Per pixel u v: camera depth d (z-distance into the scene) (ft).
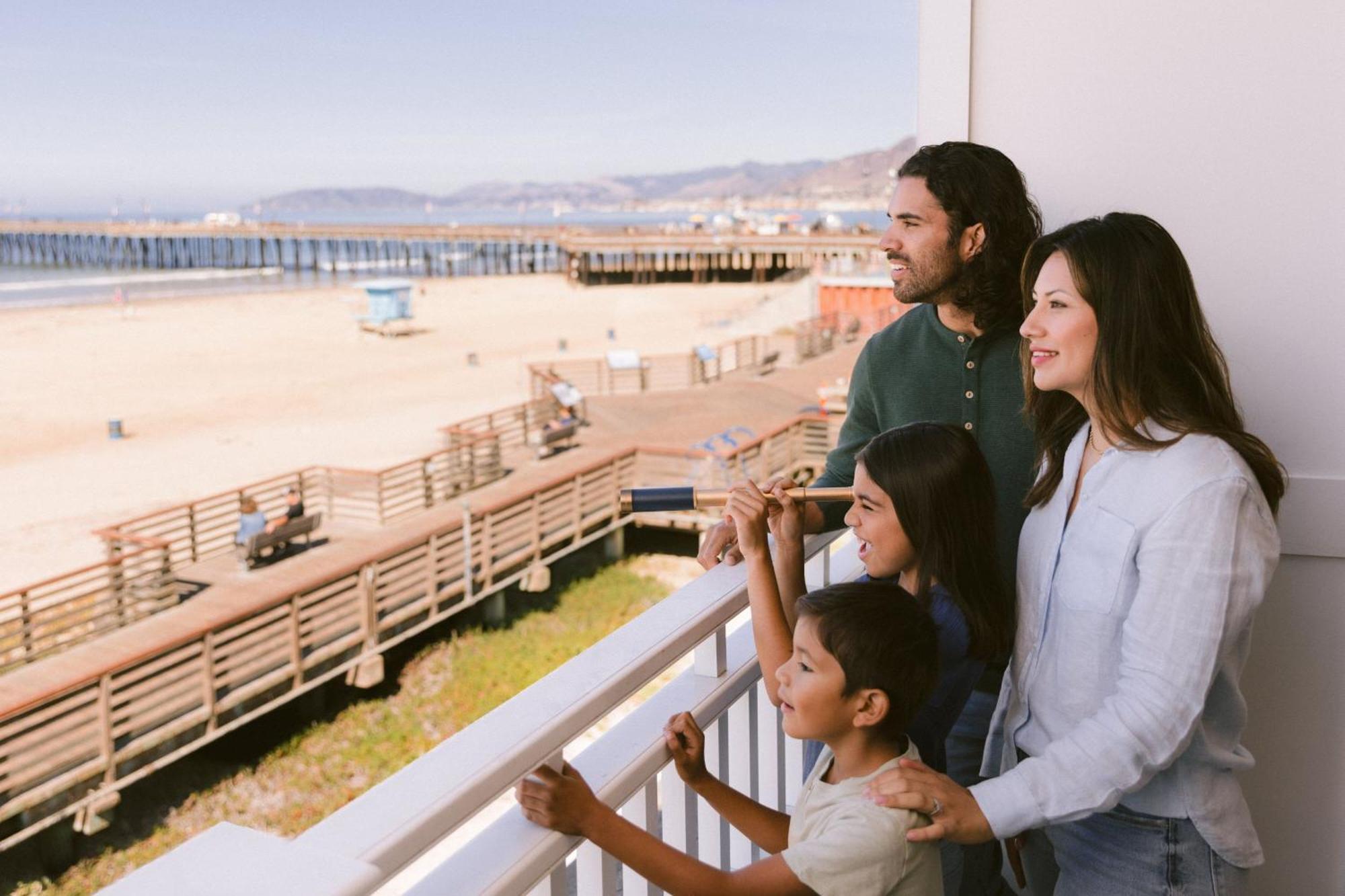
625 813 3.97
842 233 234.79
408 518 56.13
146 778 38.50
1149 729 3.57
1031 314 4.10
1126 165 6.49
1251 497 3.67
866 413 6.13
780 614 4.31
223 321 161.68
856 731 3.62
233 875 1.98
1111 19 6.40
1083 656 4.02
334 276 249.14
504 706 3.39
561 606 53.62
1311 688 6.47
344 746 41.50
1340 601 6.35
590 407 85.20
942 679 4.28
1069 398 4.37
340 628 42.39
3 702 35.22
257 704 37.93
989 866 5.31
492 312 174.09
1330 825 6.52
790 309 155.84
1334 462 6.27
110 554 45.01
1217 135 6.29
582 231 254.47
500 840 3.22
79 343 140.87
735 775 4.97
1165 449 3.80
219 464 81.71
